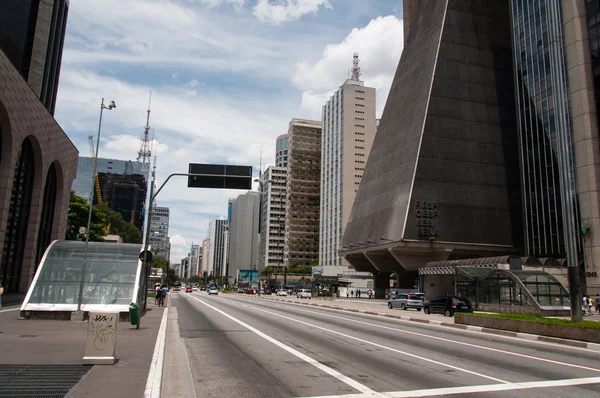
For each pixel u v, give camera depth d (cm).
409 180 6606
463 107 7019
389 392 830
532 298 2925
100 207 12162
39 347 1229
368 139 14675
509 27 7656
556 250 5853
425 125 6762
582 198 5231
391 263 7731
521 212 6800
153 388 777
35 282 2170
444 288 5097
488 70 7344
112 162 17425
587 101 5288
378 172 7906
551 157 6050
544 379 983
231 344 1460
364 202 8119
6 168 3069
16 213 3472
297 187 17312
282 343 1494
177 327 1988
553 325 1723
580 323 1709
